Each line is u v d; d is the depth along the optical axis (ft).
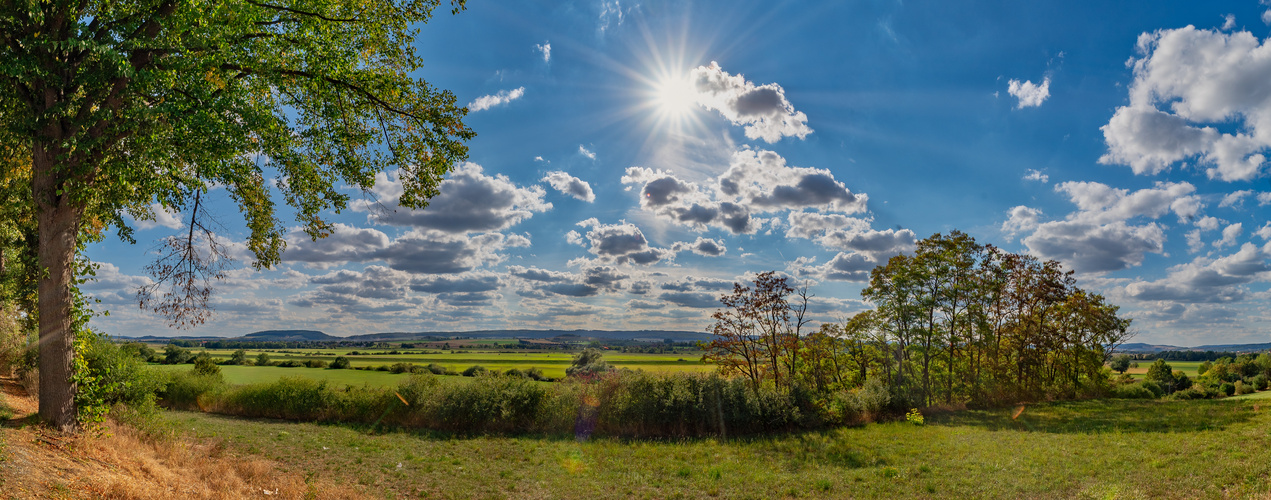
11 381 64.95
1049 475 46.52
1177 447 53.16
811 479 51.26
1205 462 45.34
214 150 36.40
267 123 38.63
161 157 38.17
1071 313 153.89
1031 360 149.79
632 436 82.53
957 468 52.65
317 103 45.62
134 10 40.50
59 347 39.42
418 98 47.29
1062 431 74.18
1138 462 48.26
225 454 54.70
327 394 99.40
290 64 43.52
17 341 77.20
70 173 37.65
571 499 46.29
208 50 37.37
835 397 98.94
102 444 37.99
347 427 88.63
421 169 49.32
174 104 35.29
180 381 112.47
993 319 144.46
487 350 506.07
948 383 131.13
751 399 87.30
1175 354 603.26
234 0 34.96
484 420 87.71
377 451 67.00
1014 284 147.54
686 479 53.21
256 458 55.93
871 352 142.92
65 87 38.52
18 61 33.40
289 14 42.16
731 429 84.28
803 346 120.57
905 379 130.93
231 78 40.68
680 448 71.51
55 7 36.50
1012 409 112.47
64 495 26.27
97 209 43.75
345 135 45.37
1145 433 65.10
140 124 37.55
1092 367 154.71
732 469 57.36
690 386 89.20
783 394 93.20
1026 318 149.69
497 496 47.09
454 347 580.30
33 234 75.05
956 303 130.00
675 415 84.07
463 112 47.67
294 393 100.94
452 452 68.28
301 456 60.85
